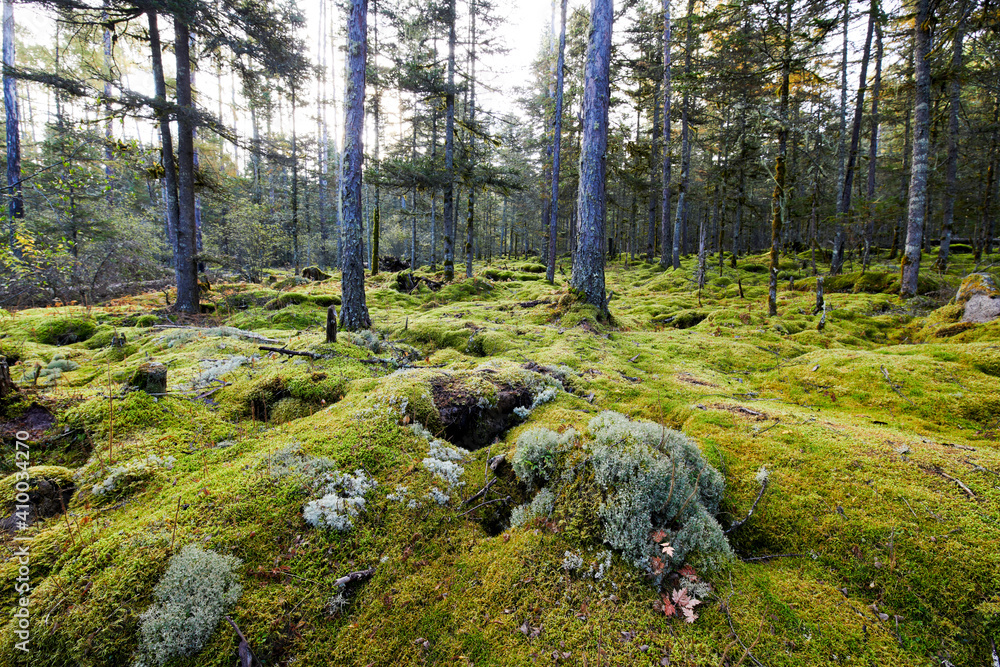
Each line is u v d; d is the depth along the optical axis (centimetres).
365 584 261
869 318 859
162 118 1002
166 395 434
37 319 855
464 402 450
